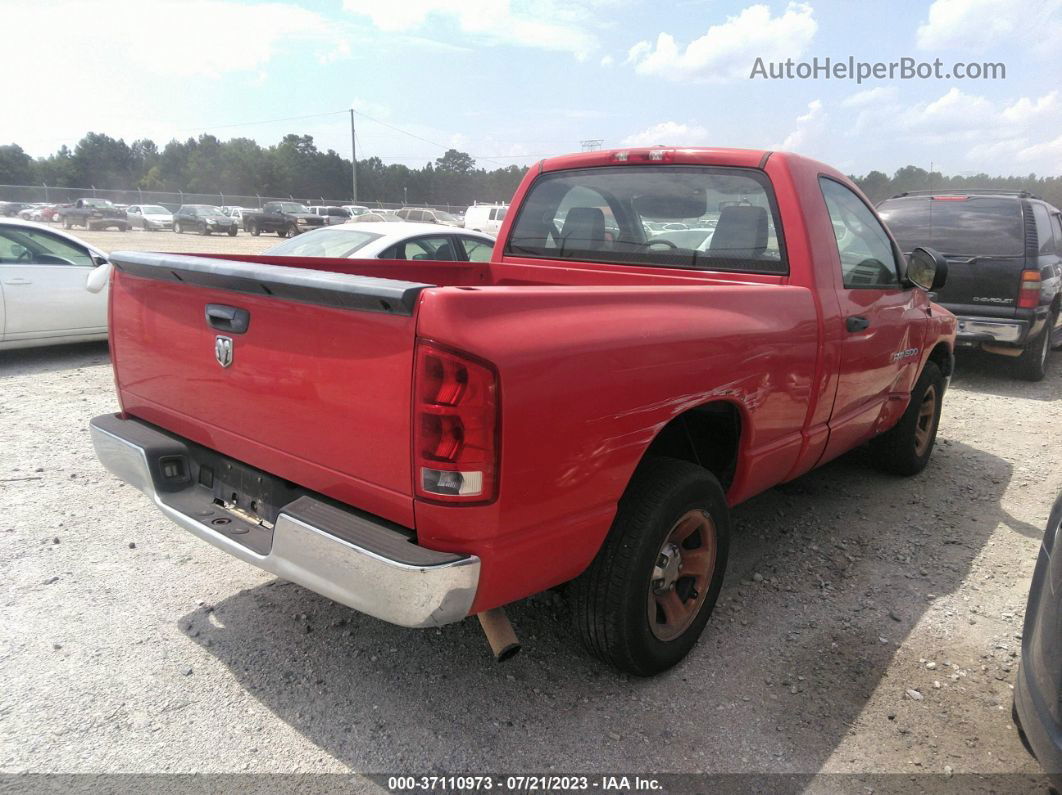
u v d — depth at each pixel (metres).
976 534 4.36
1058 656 2.06
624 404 2.41
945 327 5.01
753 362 2.95
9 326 7.63
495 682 2.86
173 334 2.81
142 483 2.94
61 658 2.91
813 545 4.14
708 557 3.00
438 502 2.07
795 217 3.37
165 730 2.55
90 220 43.62
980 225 8.11
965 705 2.81
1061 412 7.34
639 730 2.62
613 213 3.99
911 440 5.01
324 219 42.84
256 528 2.63
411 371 2.04
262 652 2.99
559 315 2.26
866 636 3.25
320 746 2.50
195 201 58.38
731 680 2.92
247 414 2.58
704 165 3.65
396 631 3.17
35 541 3.85
